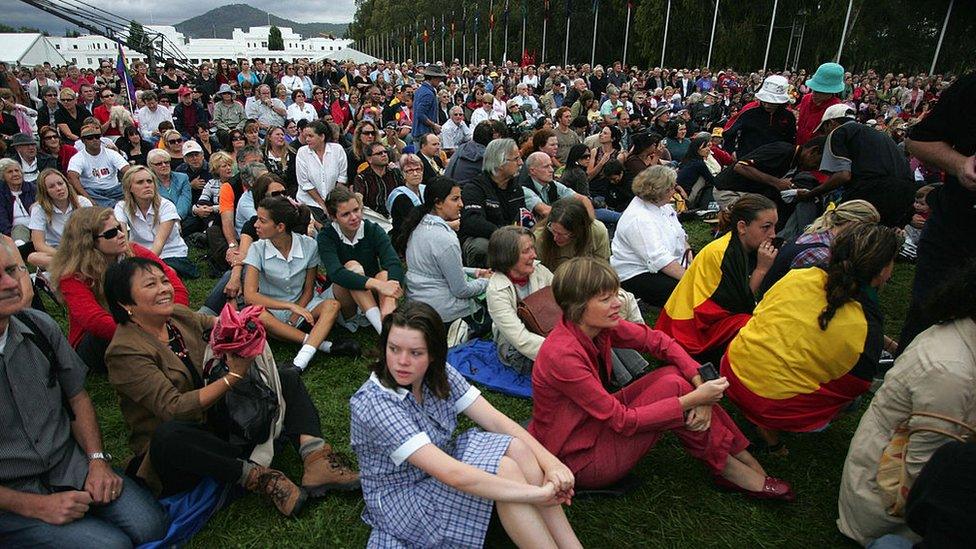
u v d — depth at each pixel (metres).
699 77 24.36
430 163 7.87
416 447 2.11
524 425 3.28
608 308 2.51
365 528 2.66
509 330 3.64
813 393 2.79
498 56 52.84
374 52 101.56
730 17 33.84
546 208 5.60
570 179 6.92
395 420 2.13
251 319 2.49
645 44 36.41
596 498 2.82
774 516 2.76
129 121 9.83
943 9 30.64
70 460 2.44
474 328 4.53
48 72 18.95
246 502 2.79
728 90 20.97
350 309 4.52
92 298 3.53
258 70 19.75
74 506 2.29
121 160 7.34
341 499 2.81
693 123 14.83
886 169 4.85
